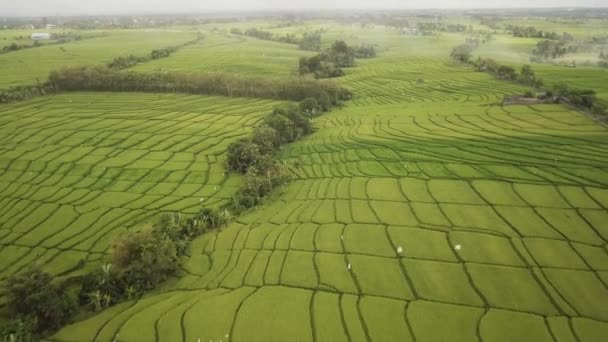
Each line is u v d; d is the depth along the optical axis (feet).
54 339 99.25
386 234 130.93
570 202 139.64
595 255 112.88
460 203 145.89
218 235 143.13
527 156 179.83
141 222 153.58
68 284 118.93
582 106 242.17
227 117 275.18
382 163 190.19
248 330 95.40
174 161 207.62
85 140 234.79
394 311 98.07
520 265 110.93
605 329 88.33
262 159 194.18
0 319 103.24
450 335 89.45
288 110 264.52
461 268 111.96
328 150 218.18
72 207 165.89
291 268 118.11
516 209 138.51
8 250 139.44
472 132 220.64
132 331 98.27
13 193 178.40
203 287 114.93
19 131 247.50
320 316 98.22
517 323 91.35
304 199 162.50
